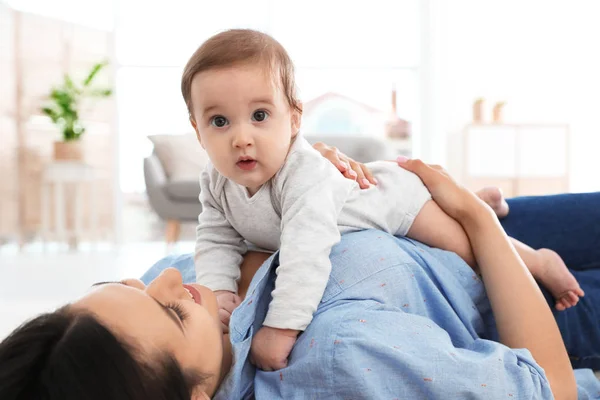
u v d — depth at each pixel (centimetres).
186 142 574
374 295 96
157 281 80
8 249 581
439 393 83
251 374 94
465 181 631
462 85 677
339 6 659
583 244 152
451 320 103
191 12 640
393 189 118
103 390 63
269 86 97
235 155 98
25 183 614
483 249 115
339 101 723
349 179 111
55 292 329
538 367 92
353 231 110
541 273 130
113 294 74
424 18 662
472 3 672
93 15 632
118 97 641
